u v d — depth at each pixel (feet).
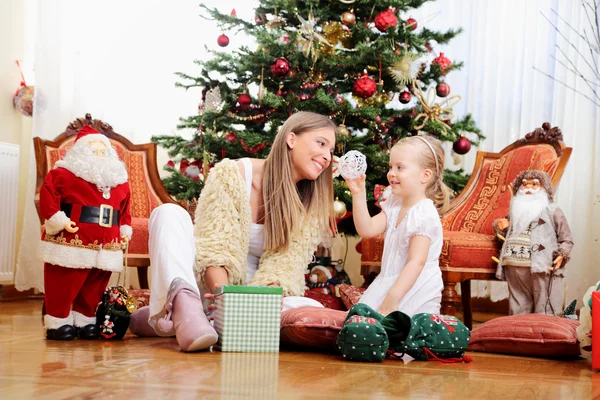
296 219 7.47
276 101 11.91
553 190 10.15
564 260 9.57
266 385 4.51
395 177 7.98
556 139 11.41
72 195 7.55
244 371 5.11
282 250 7.50
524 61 14.85
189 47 16.76
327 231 7.85
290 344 6.82
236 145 12.68
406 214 7.83
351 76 12.82
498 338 7.31
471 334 7.60
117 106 15.85
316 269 11.66
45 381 4.47
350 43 12.54
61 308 7.47
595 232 13.65
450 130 12.73
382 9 12.71
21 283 14.47
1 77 14.87
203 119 12.75
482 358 6.90
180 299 6.31
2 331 8.40
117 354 6.08
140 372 4.93
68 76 15.28
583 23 13.94
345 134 11.89
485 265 10.12
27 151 15.64
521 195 10.05
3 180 14.32
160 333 7.15
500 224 10.13
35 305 13.37
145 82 16.33
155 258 6.60
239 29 13.33
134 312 7.86
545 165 11.11
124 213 8.01
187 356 5.95
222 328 6.29
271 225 7.45
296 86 12.53
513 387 4.95
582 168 13.80
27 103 15.11
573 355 6.97
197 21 16.76
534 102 14.71
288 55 12.37
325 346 6.57
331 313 6.70
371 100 12.33
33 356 5.89
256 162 7.71
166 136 13.74
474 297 15.84
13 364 5.32
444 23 15.85
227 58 12.81
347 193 11.93
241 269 7.18
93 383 4.40
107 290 7.74
